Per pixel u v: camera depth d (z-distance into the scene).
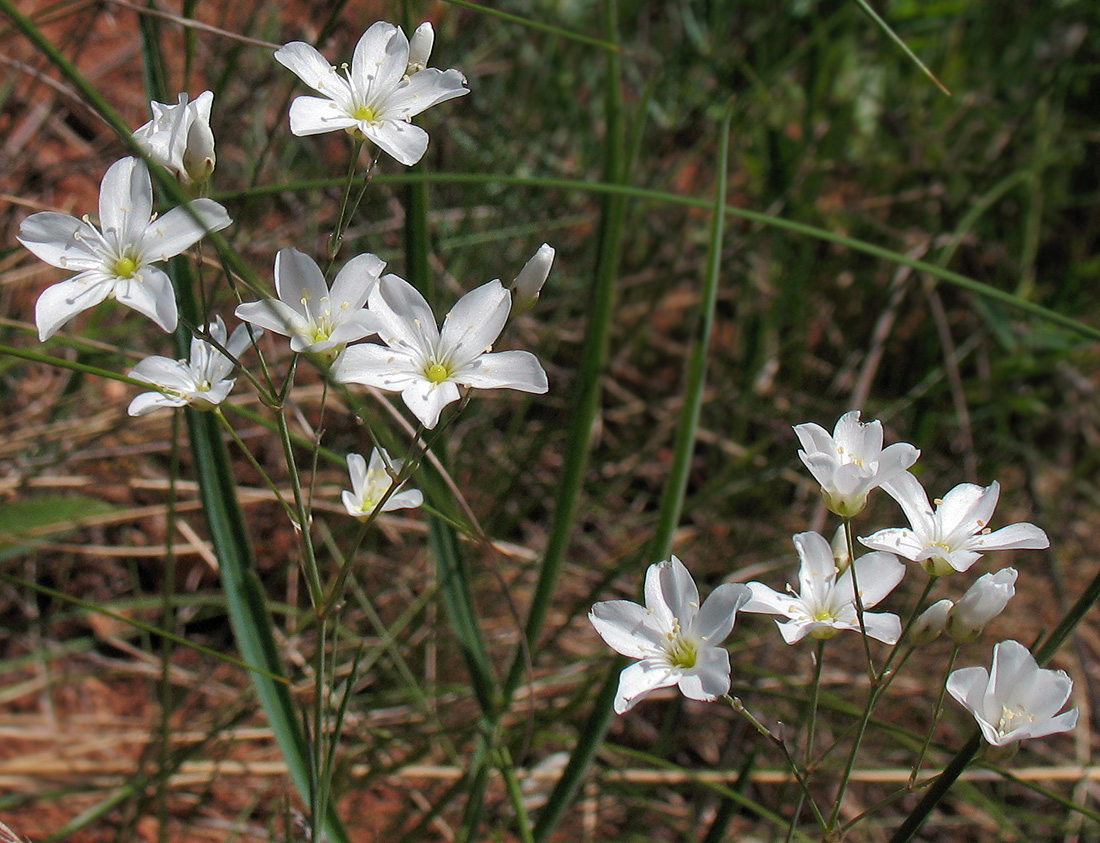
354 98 0.23
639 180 0.43
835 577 0.24
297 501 0.23
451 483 0.25
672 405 0.41
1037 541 0.23
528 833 0.25
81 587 0.33
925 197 0.45
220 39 0.37
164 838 0.28
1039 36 0.49
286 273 0.23
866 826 0.31
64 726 0.31
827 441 0.23
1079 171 0.48
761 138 0.45
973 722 0.32
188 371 0.23
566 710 0.29
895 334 0.43
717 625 0.23
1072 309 0.44
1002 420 0.41
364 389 0.33
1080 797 0.31
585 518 0.38
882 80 0.48
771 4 0.47
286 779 0.26
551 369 0.38
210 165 0.23
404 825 0.30
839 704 0.27
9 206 0.33
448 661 0.32
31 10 0.42
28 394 0.34
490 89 0.43
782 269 0.43
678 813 0.31
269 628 0.26
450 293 0.35
